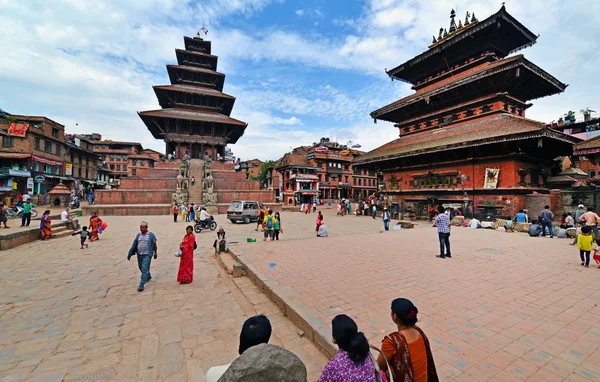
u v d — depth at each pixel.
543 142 18.83
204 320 4.98
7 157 32.69
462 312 4.56
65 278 7.48
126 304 5.71
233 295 6.25
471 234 13.91
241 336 1.96
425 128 29.06
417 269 7.29
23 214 15.49
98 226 13.63
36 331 4.55
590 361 3.17
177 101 42.69
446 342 3.62
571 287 5.76
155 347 4.05
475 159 22.19
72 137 48.22
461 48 26.48
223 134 43.78
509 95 22.84
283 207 40.72
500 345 3.54
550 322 4.18
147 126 43.28
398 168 29.36
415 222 24.28
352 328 1.96
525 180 20.55
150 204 31.17
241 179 39.91
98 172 56.72
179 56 46.56
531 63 20.19
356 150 66.94
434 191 25.17
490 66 21.70
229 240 13.70
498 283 6.06
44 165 37.81
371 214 33.44
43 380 3.28
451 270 7.16
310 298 5.27
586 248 7.39
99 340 4.26
